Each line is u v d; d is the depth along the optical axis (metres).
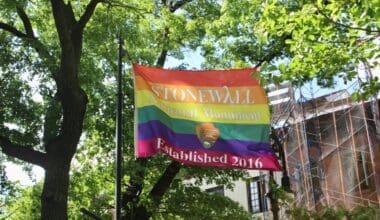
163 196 23.97
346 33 11.72
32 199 24.81
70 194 24.06
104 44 19.62
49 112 17.56
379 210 23.97
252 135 13.60
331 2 11.55
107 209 23.83
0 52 17.34
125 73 20.81
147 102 13.37
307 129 33.75
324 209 23.88
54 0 17.06
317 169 32.41
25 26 18.17
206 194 24.25
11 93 17.28
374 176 31.61
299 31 11.81
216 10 23.34
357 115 32.75
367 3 10.20
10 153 17.22
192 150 13.32
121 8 19.47
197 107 13.70
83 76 19.09
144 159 22.36
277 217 23.91
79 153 24.31
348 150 32.75
